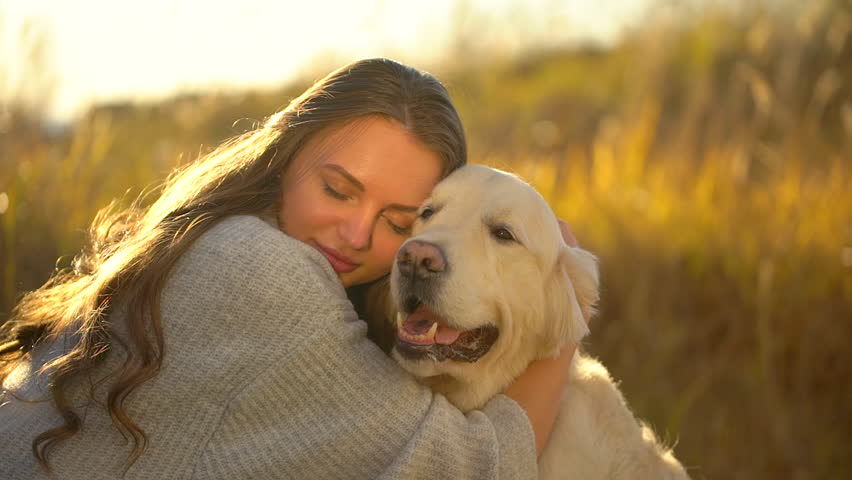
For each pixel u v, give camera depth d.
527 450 2.10
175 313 1.91
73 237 4.29
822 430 4.01
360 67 2.35
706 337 4.54
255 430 1.90
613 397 2.66
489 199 2.33
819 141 5.61
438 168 2.41
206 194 2.24
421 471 1.89
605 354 4.47
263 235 1.97
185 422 1.88
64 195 4.56
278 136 2.28
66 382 1.92
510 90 9.77
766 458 3.92
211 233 2.00
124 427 1.87
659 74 8.24
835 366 4.25
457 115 2.52
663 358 4.30
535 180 5.78
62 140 5.15
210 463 1.87
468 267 2.21
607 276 4.79
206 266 1.93
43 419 1.96
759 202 5.17
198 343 1.89
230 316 1.90
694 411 4.12
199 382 1.87
